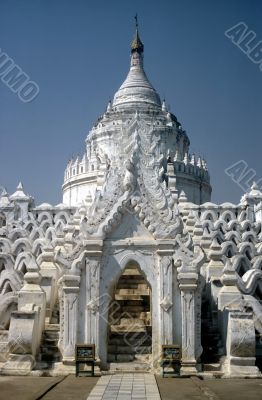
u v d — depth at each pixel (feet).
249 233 85.25
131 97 183.93
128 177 54.60
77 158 157.89
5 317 57.00
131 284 67.31
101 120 174.70
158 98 189.57
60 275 59.82
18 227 90.99
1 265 69.00
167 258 53.06
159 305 52.26
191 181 157.99
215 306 59.57
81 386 43.04
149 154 58.54
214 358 53.36
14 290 62.75
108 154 153.69
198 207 99.40
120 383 44.52
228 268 57.11
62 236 74.23
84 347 48.91
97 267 53.06
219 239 83.71
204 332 57.16
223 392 40.68
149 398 37.88
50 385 42.60
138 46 205.36
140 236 54.08
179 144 173.78
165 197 54.70
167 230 53.57
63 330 51.83
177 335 51.67
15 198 101.60
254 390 41.65
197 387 42.68
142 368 51.03
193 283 52.44
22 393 39.27
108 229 53.78
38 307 53.01
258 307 56.70
